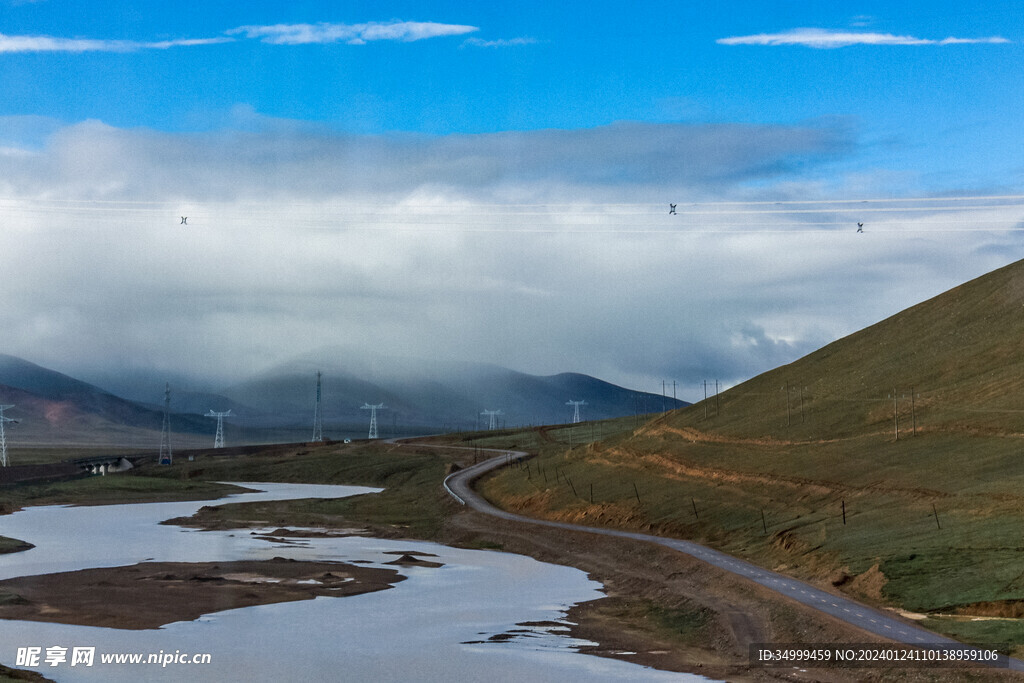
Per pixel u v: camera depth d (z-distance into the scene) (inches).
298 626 3026.6
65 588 3609.7
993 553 2925.7
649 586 3661.4
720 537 4320.9
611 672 2493.8
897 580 2965.1
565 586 3853.3
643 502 5305.1
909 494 3900.1
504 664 2578.7
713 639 2807.6
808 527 3902.6
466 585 3858.3
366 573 4131.4
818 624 2655.0
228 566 4227.4
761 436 6087.6
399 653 2691.9
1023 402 4690.0
